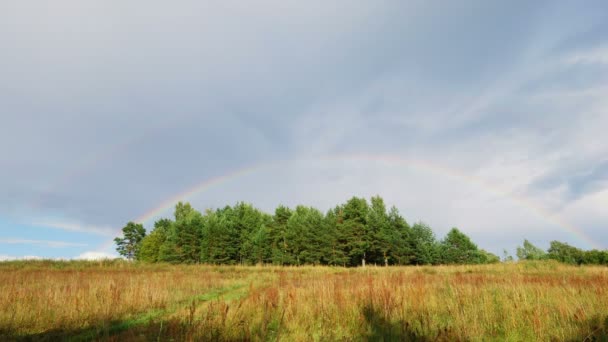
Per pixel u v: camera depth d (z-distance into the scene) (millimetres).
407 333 6445
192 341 6164
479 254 72188
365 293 9102
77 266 32062
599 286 10609
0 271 26297
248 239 64875
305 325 7297
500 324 7215
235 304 8672
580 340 5953
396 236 57031
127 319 8906
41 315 8805
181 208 88375
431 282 14188
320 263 55594
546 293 9617
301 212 72438
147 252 75938
